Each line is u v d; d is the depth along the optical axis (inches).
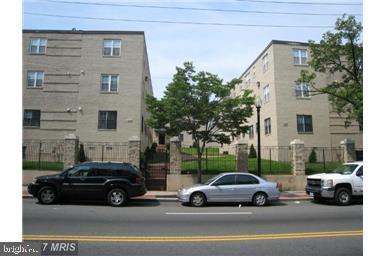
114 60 1080.2
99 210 487.8
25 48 1075.3
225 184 573.0
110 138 1049.5
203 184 579.2
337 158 1019.9
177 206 556.1
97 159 997.2
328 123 1146.7
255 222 403.5
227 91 732.7
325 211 504.1
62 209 486.6
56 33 1082.7
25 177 762.8
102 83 1073.5
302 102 1143.0
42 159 1010.1
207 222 400.5
